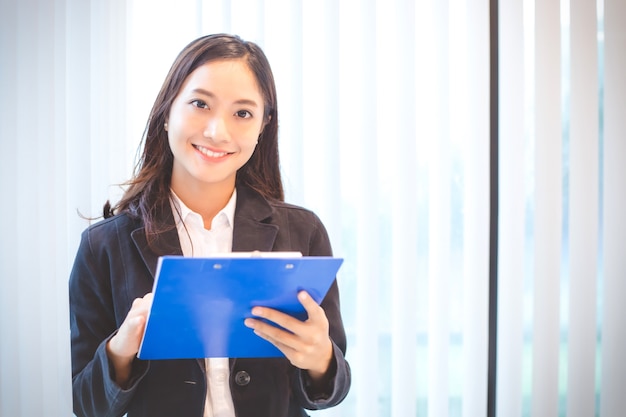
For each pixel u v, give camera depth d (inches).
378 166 69.1
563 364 71.2
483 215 69.2
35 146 64.7
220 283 31.0
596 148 70.0
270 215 45.2
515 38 68.9
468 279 69.4
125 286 41.3
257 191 46.2
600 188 70.6
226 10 66.1
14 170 64.6
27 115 64.6
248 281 31.4
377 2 68.7
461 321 70.5
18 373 64.9
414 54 68.2
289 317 34.1
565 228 70.3
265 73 43.7
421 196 70.0
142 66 66.2
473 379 69.4
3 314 64.7
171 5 66.3
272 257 30.5
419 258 70.0
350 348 69.1
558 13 69.2
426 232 70.0
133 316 35.9
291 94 67.0
